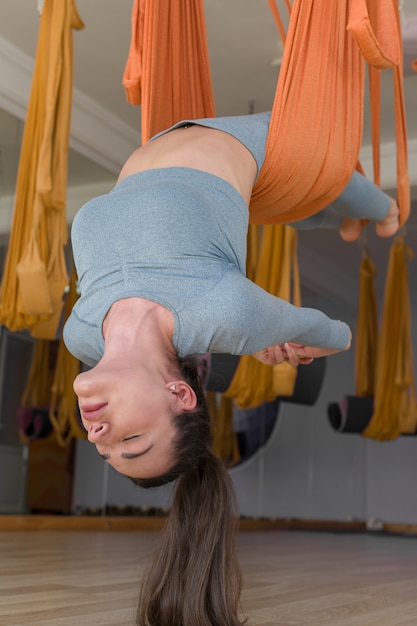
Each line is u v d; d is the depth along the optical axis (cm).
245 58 421
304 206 184
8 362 476
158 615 137
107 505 563
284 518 745
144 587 142
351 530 752
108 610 172
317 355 162
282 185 170
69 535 449
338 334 156
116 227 136
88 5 381
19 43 418
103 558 307
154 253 132
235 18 386
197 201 135
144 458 126
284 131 164
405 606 197
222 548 135
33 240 311
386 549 445
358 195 198
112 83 453
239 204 146
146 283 131
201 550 134
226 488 137
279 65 422
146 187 138
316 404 805
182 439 129
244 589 220
